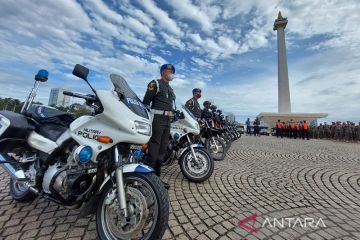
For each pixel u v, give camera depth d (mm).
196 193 3801
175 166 5715
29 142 2611
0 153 2627
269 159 7383
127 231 2055
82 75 2156
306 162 7035
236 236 2520
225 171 5391
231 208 3264
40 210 2959
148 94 3918
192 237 2469
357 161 7516
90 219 2756
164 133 4027
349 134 19234
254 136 22734
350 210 3350
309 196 3896
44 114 2828
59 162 2410
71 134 2342
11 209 2971
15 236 2379
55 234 2426
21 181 2588
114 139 2184
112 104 2254
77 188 2201
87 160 2107
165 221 1962
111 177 2223
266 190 4133
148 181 2096
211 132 6543
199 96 6422
